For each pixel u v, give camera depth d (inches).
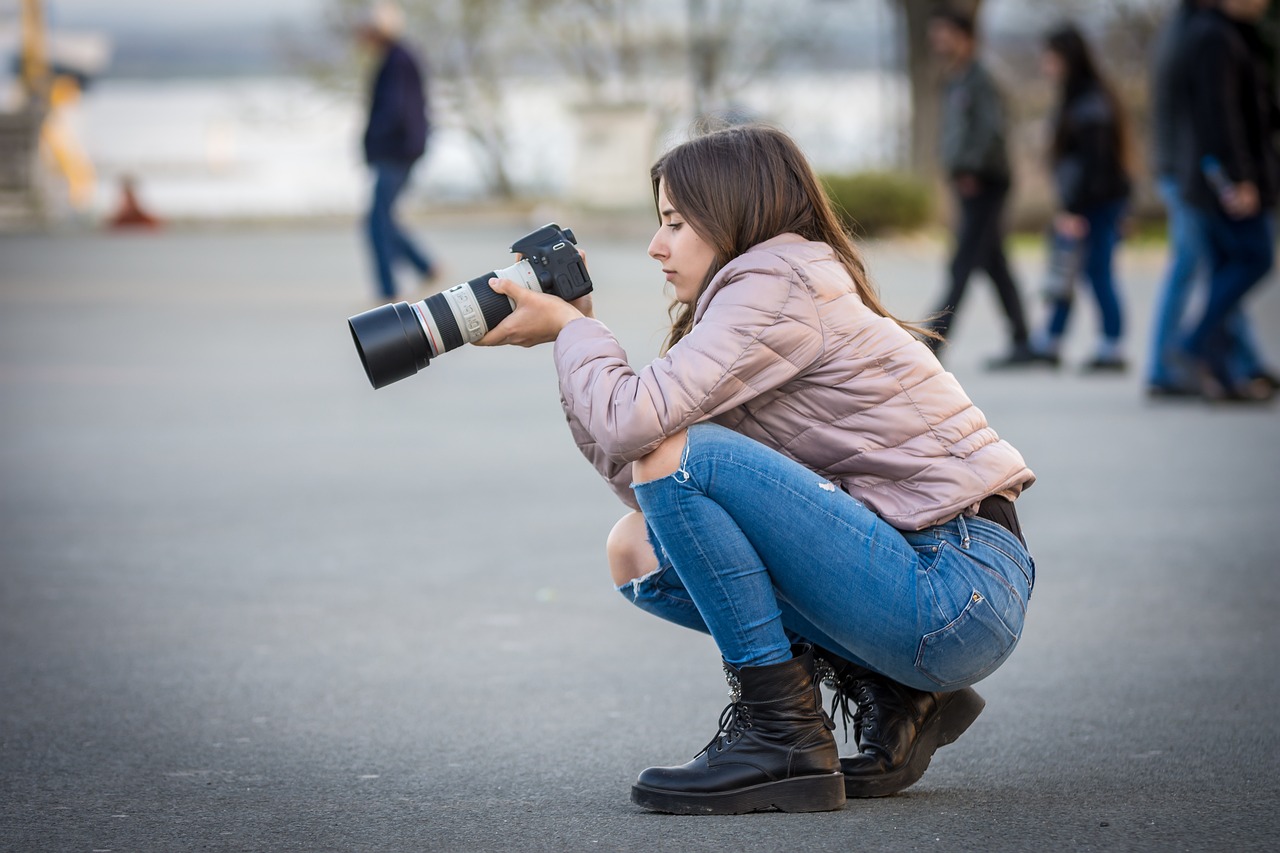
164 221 1716.3
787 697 199.3
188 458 507.2
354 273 1173.7
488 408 621.6
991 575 195.5
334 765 225.6
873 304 204.8
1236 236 578.9
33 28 1854.1
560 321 200.8
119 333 854.5
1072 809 201.3
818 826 194.1
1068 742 235.6
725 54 2068.2
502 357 791.7
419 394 659.4
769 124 208.5
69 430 562.6
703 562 195.3
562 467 494.3
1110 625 308.5
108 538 390.6
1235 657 284.7
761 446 194.7
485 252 1293.1
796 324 193.6
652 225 1469.0
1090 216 690.8
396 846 189.2
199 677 274.4
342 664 283.4
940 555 195.3
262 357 764.6
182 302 997.2
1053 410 591.5
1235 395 605.3
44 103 1793.8
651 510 195.6
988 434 202.2
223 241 1482.5
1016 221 1686.8
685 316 212.4
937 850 184.4
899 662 196.4
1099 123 683.4
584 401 195.2
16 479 469.7
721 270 199.2
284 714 252.5
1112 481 457.4
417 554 375.2
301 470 486.9
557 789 213.8
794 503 191.9
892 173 1502.2
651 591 212.5
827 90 2028.8
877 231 1456.7
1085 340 830.5
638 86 2090.3
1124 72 1851.6
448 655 290.0
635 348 769.6
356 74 2145.7
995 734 240.7
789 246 199.6
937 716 210.8
